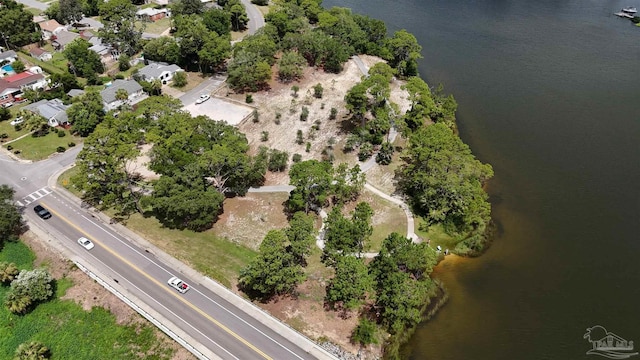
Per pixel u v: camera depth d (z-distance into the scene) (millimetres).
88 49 179625
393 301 87312
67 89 163500
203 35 173875
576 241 109250
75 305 91938
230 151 117250
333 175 123312
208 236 109500
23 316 91375
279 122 151375
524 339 88875
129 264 100000
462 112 157125
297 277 91438
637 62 186250
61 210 115125
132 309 90250
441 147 116188
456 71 181875
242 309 91062
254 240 109188
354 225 101500
